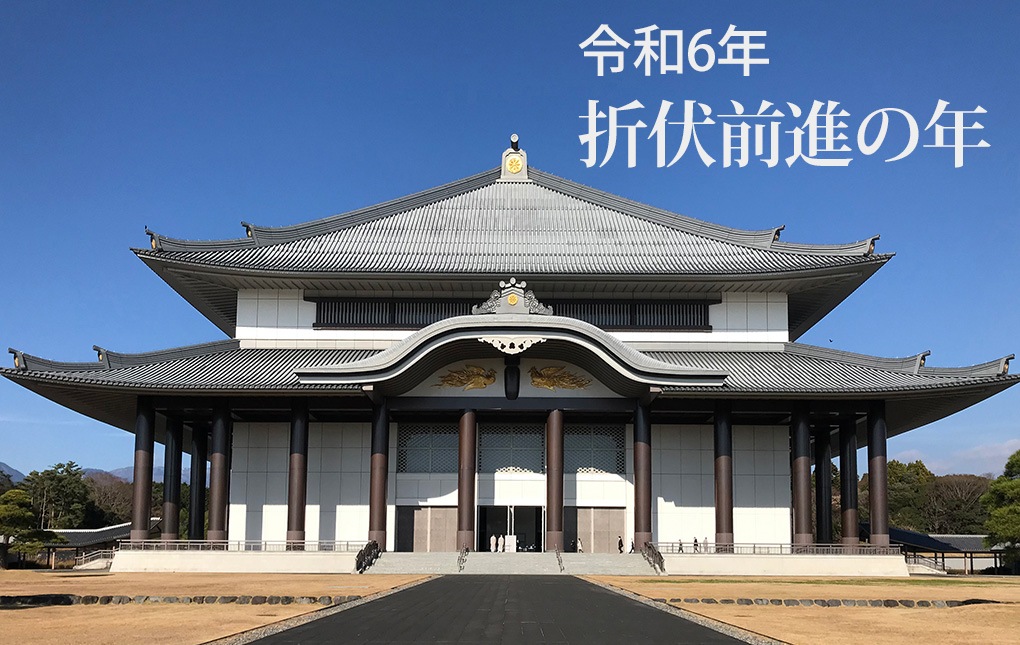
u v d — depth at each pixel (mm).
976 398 53812
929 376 52625
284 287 58125
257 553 48531
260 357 56469
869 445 53094
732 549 51312
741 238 60656
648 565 47938
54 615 25047
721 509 52188
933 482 115312
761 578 44781
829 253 56719
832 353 56281
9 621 23625
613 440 57438
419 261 57719
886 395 51344
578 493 56781
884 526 52125
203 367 54438
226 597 28594
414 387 54094
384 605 27188
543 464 57156
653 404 54062
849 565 49188
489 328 50656
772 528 56281
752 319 58281
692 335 58062
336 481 56625
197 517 60531
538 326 50562
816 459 61188
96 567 57875
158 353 54969
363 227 63531
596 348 50406
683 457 57125
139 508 51719
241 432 57281
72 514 107062
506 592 32375
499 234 62594
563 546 54375
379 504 52531
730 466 52531
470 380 54156
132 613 25422
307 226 61656
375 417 53500
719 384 50656
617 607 26672
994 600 31734
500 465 57188
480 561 48219
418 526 56406
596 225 64125
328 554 48219
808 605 29406
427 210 66000
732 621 24031
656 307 58469
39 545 57625
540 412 55219
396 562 48094
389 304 58500
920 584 41594
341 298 58531
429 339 50531
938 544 70062
